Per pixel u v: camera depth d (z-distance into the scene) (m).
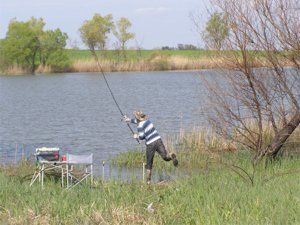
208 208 13.72
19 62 121.75
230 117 22.36
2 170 22.27
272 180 17.28
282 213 12.84
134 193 16.41
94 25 121.50
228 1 21.58
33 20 121.69
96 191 16.52
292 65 21.44
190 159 24.36
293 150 24.39
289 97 21.92
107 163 26.05
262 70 21.58
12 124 42.56
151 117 46.06
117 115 48.66
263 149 22.14
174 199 15.48
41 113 50.47
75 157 19.28
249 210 13.54
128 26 124.50
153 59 125.50
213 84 22.36
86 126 41.19
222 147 26.05
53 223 13.46
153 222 13.22
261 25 21.28
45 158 19.66
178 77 102.50
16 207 14.70
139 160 25.73
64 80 100.31
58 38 122.31
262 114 22.08
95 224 13.28
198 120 42.28
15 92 76.06
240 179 17.80
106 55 125.50
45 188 17.12
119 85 86.81
